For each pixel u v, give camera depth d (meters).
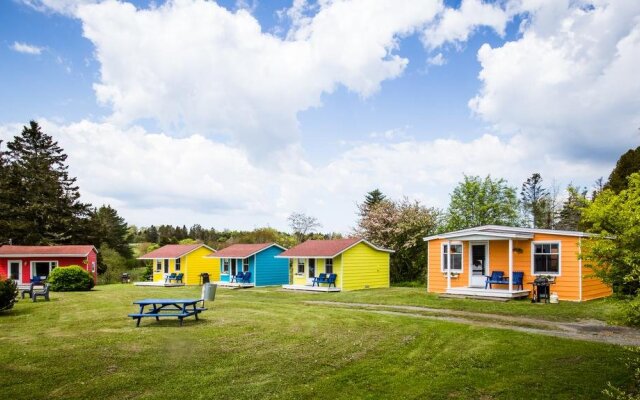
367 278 30.14
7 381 8.55
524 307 17.67
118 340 11.98
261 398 7.95
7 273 37.47
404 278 36.66
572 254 19.83
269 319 15.42
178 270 40.38
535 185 51.31
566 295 19.92
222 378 8.87
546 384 8.50
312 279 30.47
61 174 56.19
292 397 8.02
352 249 29.28
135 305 20.14
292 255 30.92
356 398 8.02
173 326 14.15
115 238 69.31
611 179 32.97
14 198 51.94
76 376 8.88
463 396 8.12
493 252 22.59
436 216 38.34
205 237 79.62
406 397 8.09
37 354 10.44
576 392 8.09
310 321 14.94
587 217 7.98
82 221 54.88
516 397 8.00
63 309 18.86
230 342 11.79
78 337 12.41
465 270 23.55
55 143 57.91
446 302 19.50
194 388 8.33
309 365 9.74
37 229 51.88
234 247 38.12
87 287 30.59
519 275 21.25
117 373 9.08
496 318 15.40
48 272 38.19
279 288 31.86
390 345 11.45
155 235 89.50
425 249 36.62
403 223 36.16
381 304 19.92
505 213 39.56
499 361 9.96
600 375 8.83
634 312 7.23
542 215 49.25
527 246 21.41
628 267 7.36
